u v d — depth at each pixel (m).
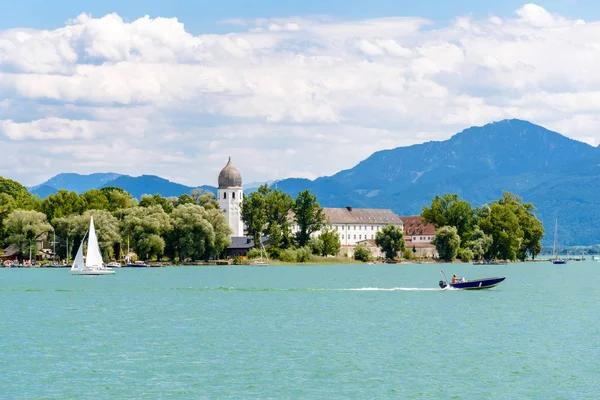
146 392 97.88
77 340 137.38
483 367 112.44
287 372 108.81
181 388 99.88
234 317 170.88
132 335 143.25
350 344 131.88
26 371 110.00
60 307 195.25
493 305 197.62
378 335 142.38
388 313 178.00
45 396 96.19
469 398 95.38
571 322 162.25
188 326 155.62
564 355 121.88
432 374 107.81
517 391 98.75
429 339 137.88
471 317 170.50
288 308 189.75
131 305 199.50
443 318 168.38
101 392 97.94
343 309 186.88
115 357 120.06
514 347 129.38
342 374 107.62
